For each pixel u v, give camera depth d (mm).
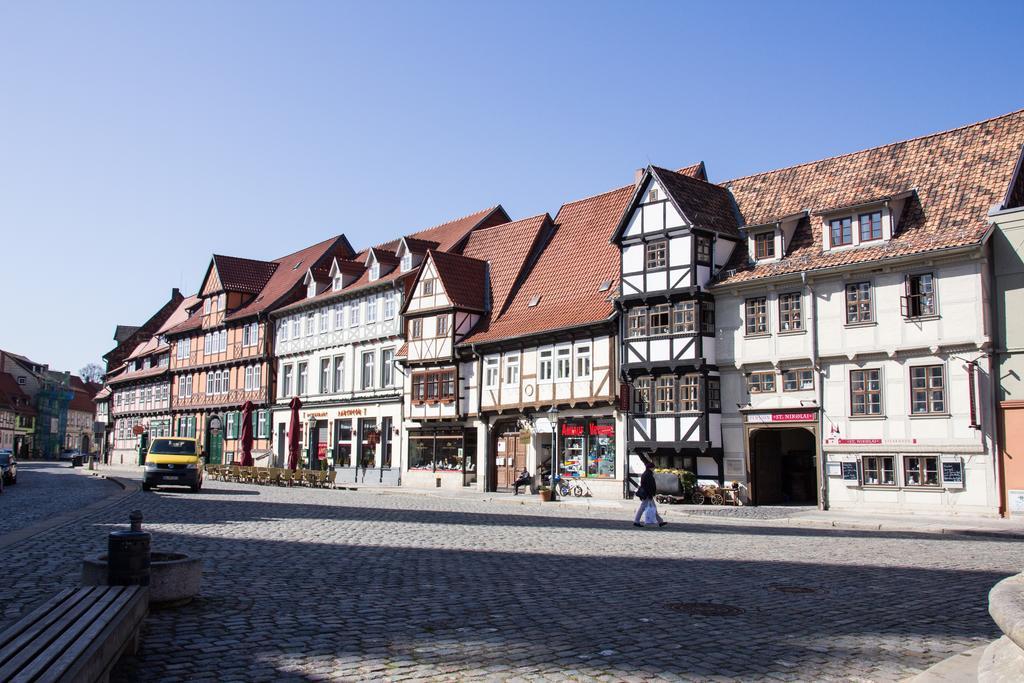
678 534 19078
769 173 34344
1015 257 24906
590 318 34812
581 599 9859
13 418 110438
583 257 39469
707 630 8242
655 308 32688
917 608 9570
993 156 27500
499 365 39406
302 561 12633
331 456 50750
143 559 7934
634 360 33000
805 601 9938
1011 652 5340
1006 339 24859
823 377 28484
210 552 13414
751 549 15781
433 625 8242
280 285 60781
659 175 32750
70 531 16062
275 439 56406
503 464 39500
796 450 32281
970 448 25031
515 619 8609
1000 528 21266
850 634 8164
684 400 31641
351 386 49656
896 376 26797
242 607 8883
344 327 50844
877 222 28172
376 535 16891
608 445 34375
